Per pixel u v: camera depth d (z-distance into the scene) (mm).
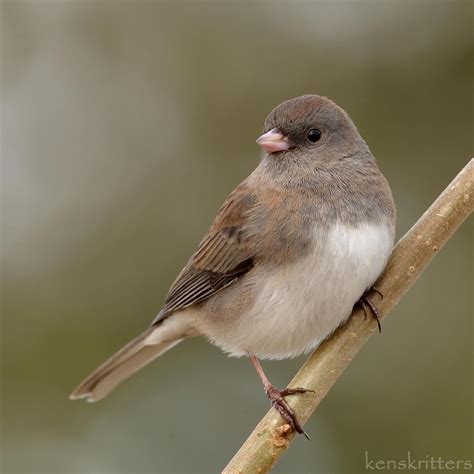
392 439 10039
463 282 10547
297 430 6465
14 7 12992
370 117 11852
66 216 12508
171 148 12641
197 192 12352
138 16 12867
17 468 10750
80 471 10773
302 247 7340
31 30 13039
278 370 11281
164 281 11906
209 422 11148
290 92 12305
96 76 12984
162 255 12086
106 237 12289
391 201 7676
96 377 9023
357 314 7035
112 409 11148
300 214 7441
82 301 11812
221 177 12312
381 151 11703
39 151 12898
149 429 11086
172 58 12797
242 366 11398
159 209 12375
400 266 7020
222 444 11055
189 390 11281
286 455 10203
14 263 12102
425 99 11672
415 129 11656
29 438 10898
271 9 12555
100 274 12016
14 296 11852
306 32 12391
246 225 7734
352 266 7141
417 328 10578
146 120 12773
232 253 7840
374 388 10359
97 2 12914
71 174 12781
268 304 7469
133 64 12922
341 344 6891
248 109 12422
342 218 7352
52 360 11359
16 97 13016
